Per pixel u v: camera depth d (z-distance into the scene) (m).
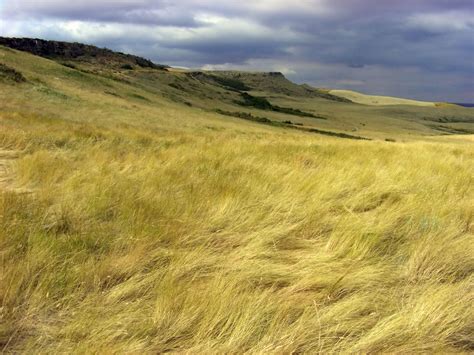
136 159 7.86
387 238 4.21
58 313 2.70
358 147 11.99
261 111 139.62
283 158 8.70
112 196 5.09
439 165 8.53
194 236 4.02
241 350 2.42
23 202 4.65
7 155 8.50
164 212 4.59
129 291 2.97
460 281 3.38
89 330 2.51
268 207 4.96
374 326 2.62
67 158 7.74
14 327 2.53
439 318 2.66
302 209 4.87
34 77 43.69
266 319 2.67
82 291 2.93
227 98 147.88
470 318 2.72
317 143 14.15
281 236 4.15
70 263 3.27
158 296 2.88
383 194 5.84
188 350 2.42
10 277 2.92
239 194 5.27
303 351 2.45
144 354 2.38
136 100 62.03
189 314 2.66
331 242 3.94
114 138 11.96
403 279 3.37
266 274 3.28
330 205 5.18
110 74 100.81
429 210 5.03
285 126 94.00
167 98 94.75
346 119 177.00
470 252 3.78
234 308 2.69
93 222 4.27
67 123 20.00
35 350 2.34
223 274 3.24
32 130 12.96
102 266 3.25
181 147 10.08
